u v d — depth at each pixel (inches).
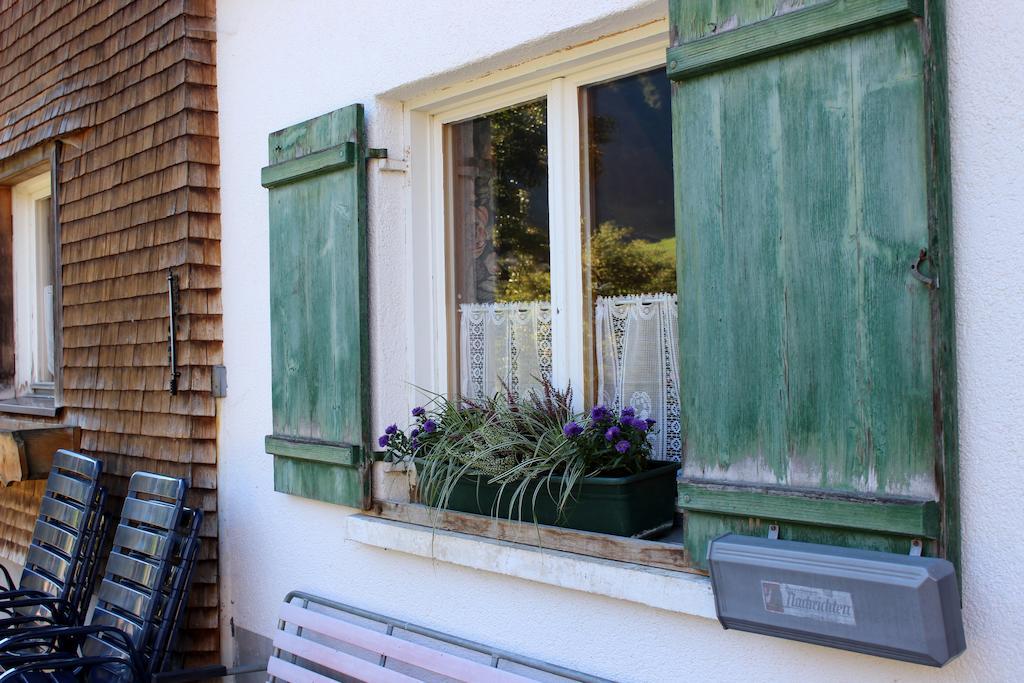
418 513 107.6
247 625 135.2
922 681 69.0
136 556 130.1
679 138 78.7
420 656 99.3
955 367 67.4
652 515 91.5
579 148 102.6
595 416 90.5
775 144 72.9
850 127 69.0
